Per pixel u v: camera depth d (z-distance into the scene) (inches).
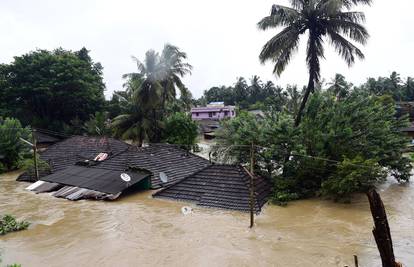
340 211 608.7
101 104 1959.9
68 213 623.5
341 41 758.5
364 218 565.0
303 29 786.8
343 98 834.2
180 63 1427.2
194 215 597.0
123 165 858.1
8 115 1631.4
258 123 860.6
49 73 1706.4
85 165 930.1
